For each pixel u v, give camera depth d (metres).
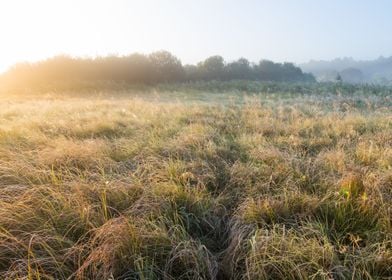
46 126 5.97
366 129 5.99
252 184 3.42
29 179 3.18
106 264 2.01
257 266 2.02
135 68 40.34
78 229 2.43
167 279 2.03
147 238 2.27
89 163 3.85
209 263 2.11
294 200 2.89
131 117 7.37
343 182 3.07
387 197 2.89
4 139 4.64
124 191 3.00
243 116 7.50
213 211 2.88
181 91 28.50
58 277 2.03
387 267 2.06
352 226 2.54
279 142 5.05
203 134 5.32
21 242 2.13
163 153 4.38
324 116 7.52
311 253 2.12
